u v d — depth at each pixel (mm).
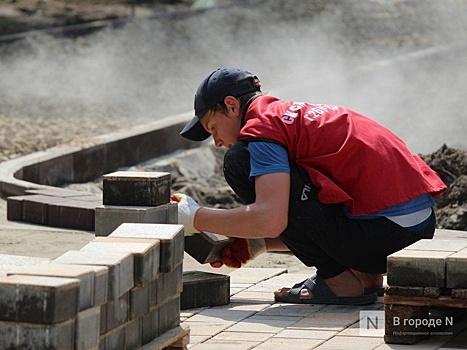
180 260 7141
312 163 8625
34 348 5348
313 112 8766
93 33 47281
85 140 21500
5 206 16234
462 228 14875
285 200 8352
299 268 11945
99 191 20203
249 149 8516
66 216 14516
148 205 8344
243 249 9383
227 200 19094
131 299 6336
